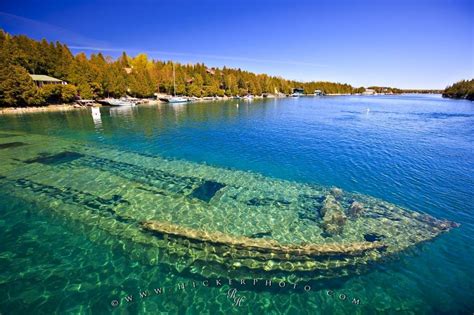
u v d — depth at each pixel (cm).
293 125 4356
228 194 1552
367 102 12400
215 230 1142
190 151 2581
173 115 5678
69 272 864
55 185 1597
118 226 1148
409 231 1156
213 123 4512
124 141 2981
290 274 881
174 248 1002
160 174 1875
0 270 867
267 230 1155
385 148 2717
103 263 909
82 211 1276
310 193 1588
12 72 5253
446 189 1638
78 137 3150
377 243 1066
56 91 6200
